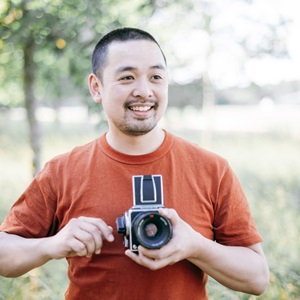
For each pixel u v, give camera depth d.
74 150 2.41
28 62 5.71
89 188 2.26
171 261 1.96
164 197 2.22
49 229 2.38
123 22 5.23
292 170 10.87
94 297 2.21
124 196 2.23
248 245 2.30
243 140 18.00
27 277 3.85
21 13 4.83
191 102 14.39
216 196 2.31
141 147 2.29
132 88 2.18
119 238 2.20
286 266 4.61
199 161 2.33
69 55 5.50
